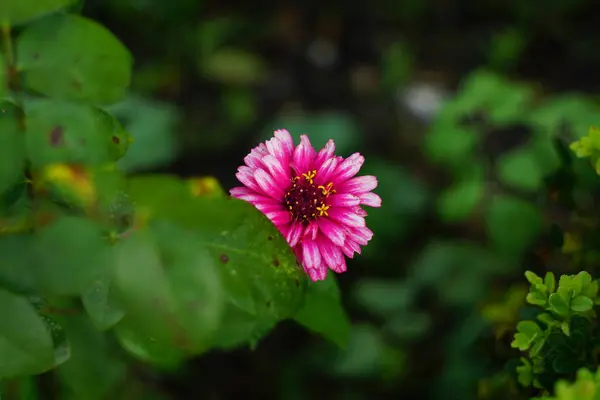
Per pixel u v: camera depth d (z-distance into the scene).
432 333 0.80
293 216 0.52
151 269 0.43
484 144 1.00
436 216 0.93
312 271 0.50
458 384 0.71
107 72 0.48
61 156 0.46
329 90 1.19
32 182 0.47
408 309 0.82
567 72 1.24
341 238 0.51
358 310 0.86
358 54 1.27
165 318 0.43
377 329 0.82
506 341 0.62
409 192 0.92
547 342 0.52
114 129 0.49
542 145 0.74
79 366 0.50
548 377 0.53
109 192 0.45
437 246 0.84
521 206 0.74
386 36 1.31
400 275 0.88
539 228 0.73
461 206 0.80
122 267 0.43
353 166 0.53
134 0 1.05
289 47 1.25
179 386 0.79
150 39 1.10
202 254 0.44
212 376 0.81
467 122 0.80
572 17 1.31
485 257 0.81
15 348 0.45
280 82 1.19
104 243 0.44
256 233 0.47
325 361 0.80
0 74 0.46
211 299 0.43
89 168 0.45
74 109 0.46
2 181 0.45
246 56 1.20
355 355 0.79
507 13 1.33
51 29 0.48
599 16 1.31
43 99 0.48
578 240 0.62
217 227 0.45
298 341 0.85
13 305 0.45
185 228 0.44
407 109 1.15
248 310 0.47
